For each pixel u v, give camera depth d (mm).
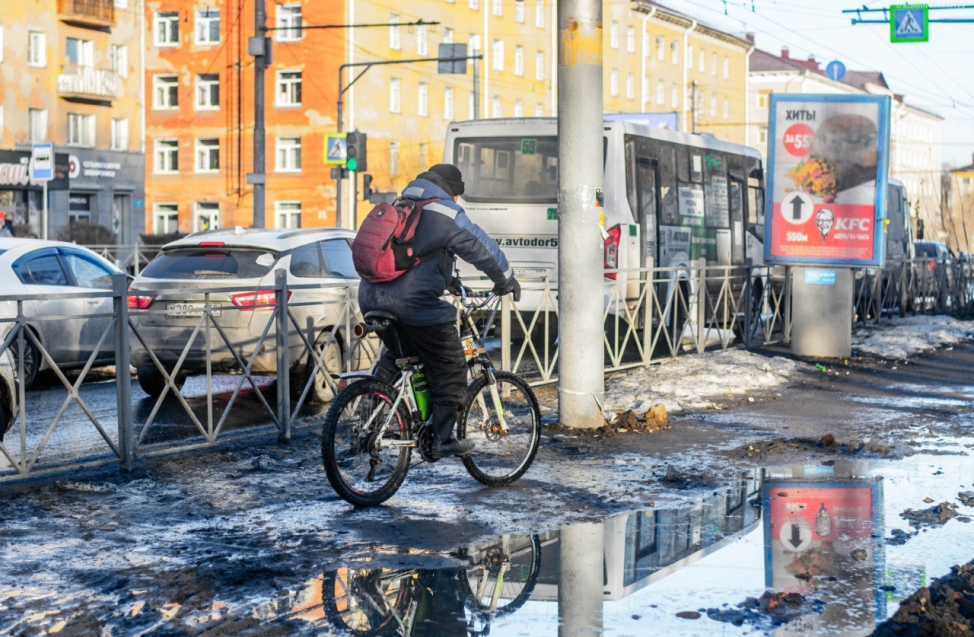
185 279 10430
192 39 61250
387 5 59312
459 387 7184
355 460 6910
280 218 59219
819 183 15750
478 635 4703
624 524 6617
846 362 15539
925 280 26062
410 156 61406
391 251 6770
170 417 10695
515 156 17469
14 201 48094
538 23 72812
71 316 7688
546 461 8484
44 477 7598
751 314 17359
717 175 21719
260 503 7090
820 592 5305
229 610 5016
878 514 6871
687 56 87438
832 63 42906
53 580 5469
